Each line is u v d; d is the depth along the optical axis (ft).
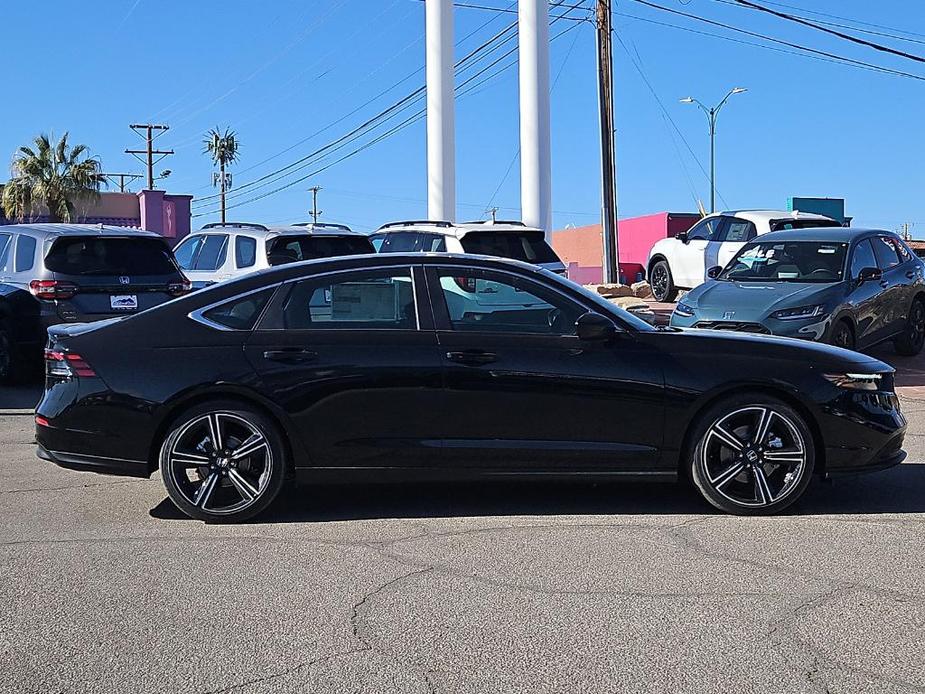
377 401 19.92
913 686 12.44
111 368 20.06
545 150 72.54
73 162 152.56
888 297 42.01
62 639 13.99
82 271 37.11
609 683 12.51
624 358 20.15
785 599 15.51
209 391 19.81
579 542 18.58
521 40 72.28
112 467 20.15
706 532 19.22
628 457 20.18
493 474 20.16
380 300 20.51
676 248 63.67
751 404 20.16
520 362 20.02
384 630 14.28
